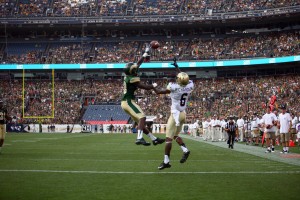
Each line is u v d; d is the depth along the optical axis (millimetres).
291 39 55125
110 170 10445
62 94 59375
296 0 53781
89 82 61250
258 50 56062
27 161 12930
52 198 6602
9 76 62094
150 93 57438
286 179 8789
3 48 63344
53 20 61656
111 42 63594
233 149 20312
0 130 16344
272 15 55000
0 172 9945
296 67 54375
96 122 55656
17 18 61938
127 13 61500
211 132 30797
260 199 6520
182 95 9719
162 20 59906
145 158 14359
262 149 20531
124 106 9992
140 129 9812
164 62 58531
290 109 46625
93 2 63375
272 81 54344
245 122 29578
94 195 6859
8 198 6605
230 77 58469
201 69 59438
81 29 63219
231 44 59094
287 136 17812
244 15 56656
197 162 12844
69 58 61125
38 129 55438
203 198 6598
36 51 62844
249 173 9875
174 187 7699
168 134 9820
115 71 61281
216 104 53500
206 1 60656
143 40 63312
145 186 7809
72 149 19609
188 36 62625
